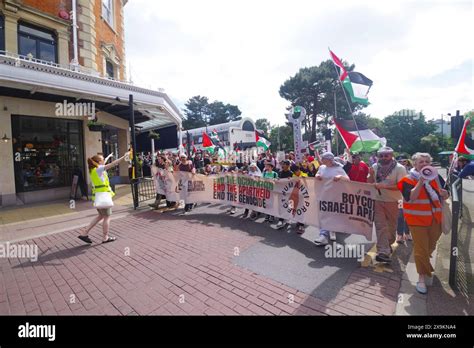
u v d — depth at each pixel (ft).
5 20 29.66
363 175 16.99
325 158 15.74
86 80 27.35
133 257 14.44
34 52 32.81
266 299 9.99
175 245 16.11
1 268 13.38
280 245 15.66
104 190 16.78
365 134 31.89
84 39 37.58
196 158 50.19
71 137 36.17
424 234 10.07
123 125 48.14
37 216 24.89
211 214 24.21
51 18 33.53
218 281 11.46
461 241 15.31
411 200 10.16
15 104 30.35
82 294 10.78
